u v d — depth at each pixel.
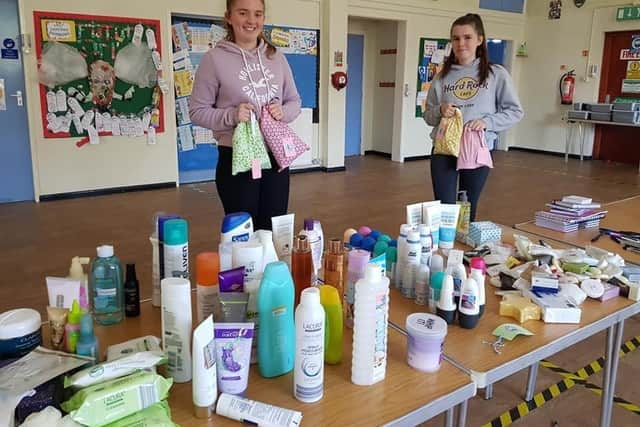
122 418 0.94
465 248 2.10
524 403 2.31
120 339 1.34
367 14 7.78
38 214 5.13
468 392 1.18
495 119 2.82
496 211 5.44
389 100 9.13
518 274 1.71
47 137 5.61
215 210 5.36
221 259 1.37
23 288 3.34
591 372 2.57
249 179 2.31
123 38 5.81
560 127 9.42
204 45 6.41
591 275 1.73
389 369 1.23
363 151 9.66
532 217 5.19
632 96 8.47
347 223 4.95
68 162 5.78
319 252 1.68
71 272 1.41
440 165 2.92
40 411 0.90
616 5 8.38
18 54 5.36
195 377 1.02
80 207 5.43
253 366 1.23
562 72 9.27
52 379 0.97
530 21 9.60
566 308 1.49
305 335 1.06
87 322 1.11
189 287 1.13
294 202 5.75
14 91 5.42
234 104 2.24
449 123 2.80
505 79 2.83
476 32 2.75
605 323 1.53
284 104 2.38
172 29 6.15
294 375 1.10
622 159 8.75
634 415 2.23
